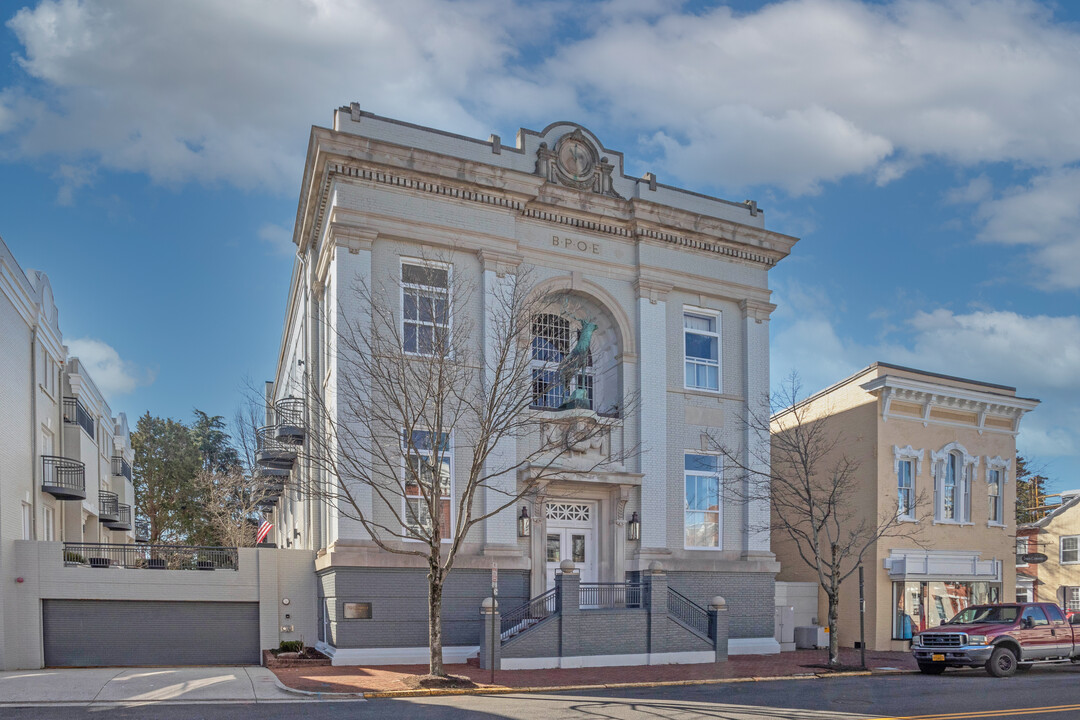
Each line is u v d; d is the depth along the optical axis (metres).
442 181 22.59
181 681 16.81
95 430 39.47
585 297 25.19
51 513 30.34
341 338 20.55
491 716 13.46
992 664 20.33
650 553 24.09
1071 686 18.28
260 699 14.96
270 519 48.34
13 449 24.66
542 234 24.45
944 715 14.09
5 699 14.52
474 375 22.50
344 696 15.35
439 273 22.72
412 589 20.95
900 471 29.25
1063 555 39.94
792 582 28.83
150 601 21.91
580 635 20.77
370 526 20.72
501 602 21.95
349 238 21.42
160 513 59.81
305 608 22.94
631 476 24.03
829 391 30.97
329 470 19.38
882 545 28.17
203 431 66.31
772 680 19.03
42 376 28.97
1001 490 31.77
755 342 27.28
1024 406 31.89
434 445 18.67
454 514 21.88
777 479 26.61
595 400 25.44
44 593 21.12
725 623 22.80
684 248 26.48
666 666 21.25
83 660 21.27
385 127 22.64
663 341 25.58
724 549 25.81
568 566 20.91
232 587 22.50
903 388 28.78
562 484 23.58
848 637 28.39
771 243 27.92
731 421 26.73
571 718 13.41
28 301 25.97
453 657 20.91
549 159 24.77
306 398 25.02
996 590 30.94
